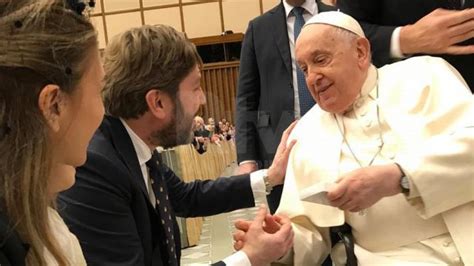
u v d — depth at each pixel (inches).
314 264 66.8
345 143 65.6
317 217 65.1
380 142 63.1
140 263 55.1
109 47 59.8
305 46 64.5
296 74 100.1
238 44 366.9
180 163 108.4
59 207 52.3
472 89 68.7
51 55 35.2
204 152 122.5
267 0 430.6
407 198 56.7
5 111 34.0
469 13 61.8
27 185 34.1
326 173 64.8
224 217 120.4
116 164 55.5
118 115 59.5
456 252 58.3
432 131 61.2
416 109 62.9
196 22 437.7
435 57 66.6
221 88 345.7
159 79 58.1
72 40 36.4
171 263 60.6
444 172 55.1
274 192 85.4
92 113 38.6
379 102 64.7
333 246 67.6
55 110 36.0
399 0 70.2
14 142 34.2
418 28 64.3
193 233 113.1
